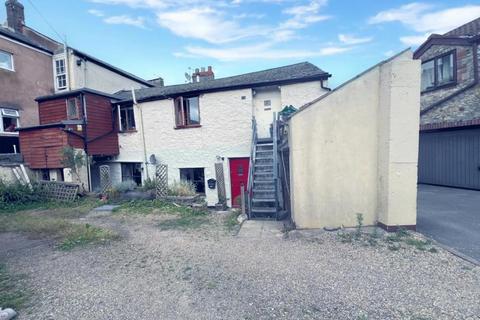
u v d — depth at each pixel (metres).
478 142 10.66
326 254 5.02
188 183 12.02
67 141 11.84
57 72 17.16
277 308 3.46
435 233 5.80
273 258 5.01
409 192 5.83
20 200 11.23
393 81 5.67
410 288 3.73
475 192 10.44
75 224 8.04
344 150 6.34
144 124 13.16
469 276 3.96
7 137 14.50
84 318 3.41
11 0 17.45
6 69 14.98
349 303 3.47
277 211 7.95
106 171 12.95
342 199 6.41
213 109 11.76
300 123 6.41
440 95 13.45
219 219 8.40
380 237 5.61
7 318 3.37
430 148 12.82
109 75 18.56
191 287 4.10
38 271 4.86
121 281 4.38
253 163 9.35
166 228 7.51
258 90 11.44
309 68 11.73
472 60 11.90
